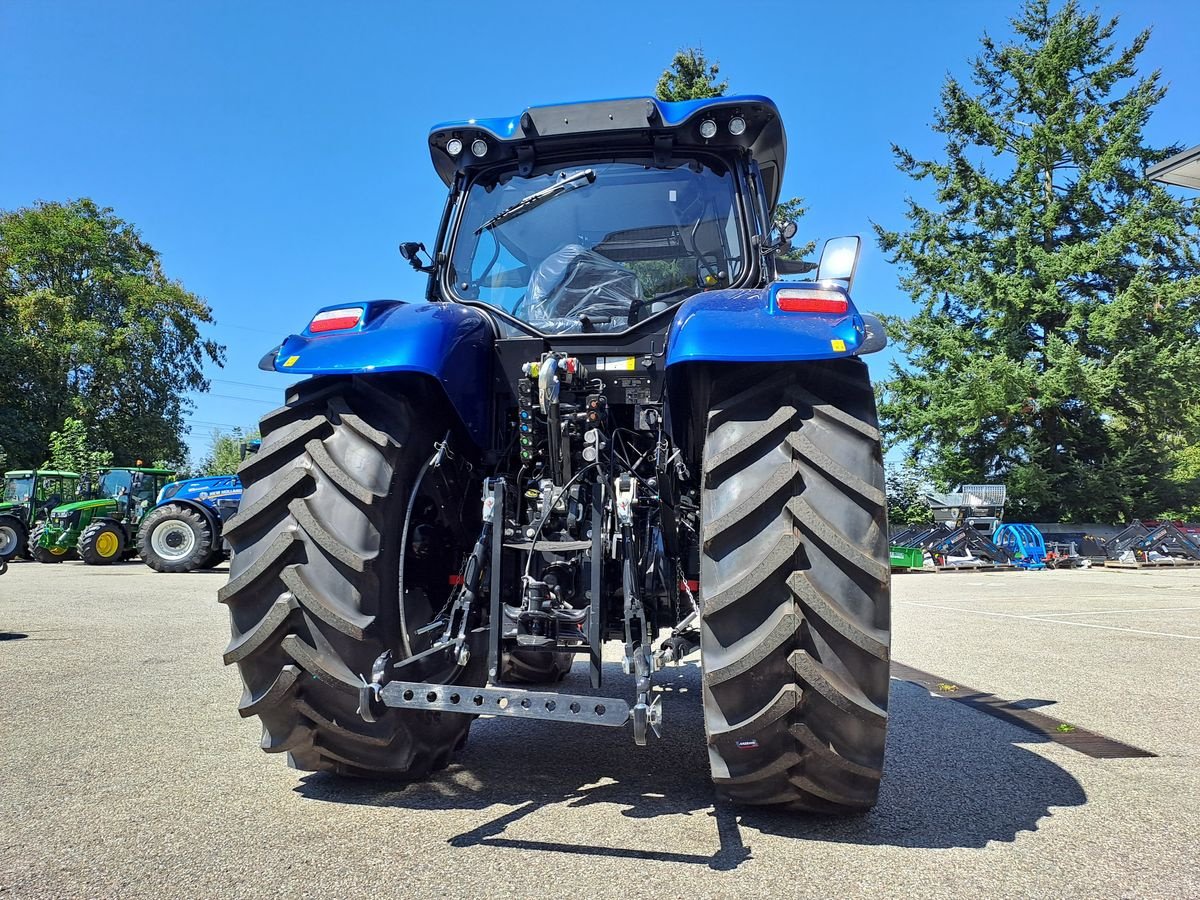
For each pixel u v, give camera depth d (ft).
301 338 8.80
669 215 10.69
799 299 7.85
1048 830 7.96
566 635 8.39
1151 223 78.95
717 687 7.12
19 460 106.93
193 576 43.14
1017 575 56.18
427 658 8.59
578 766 9.80
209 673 15.38
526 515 9.20
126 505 58.34
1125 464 80.64
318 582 7.70
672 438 9.38
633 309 10.28
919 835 7.73
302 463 8.13
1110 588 43.78
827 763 7.18
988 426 85.25
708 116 10.56
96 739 10.80
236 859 6.91
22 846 7.20
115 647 18.48
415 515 9.00
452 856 7.00
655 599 8.91
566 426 8.61
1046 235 85.51
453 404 8.66
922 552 59.72
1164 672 17.49
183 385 134.92
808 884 6.57
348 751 8.17
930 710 13.64
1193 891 6.61
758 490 7.27
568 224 10.78
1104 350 80.48
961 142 89.30
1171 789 9.39
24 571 47.85
